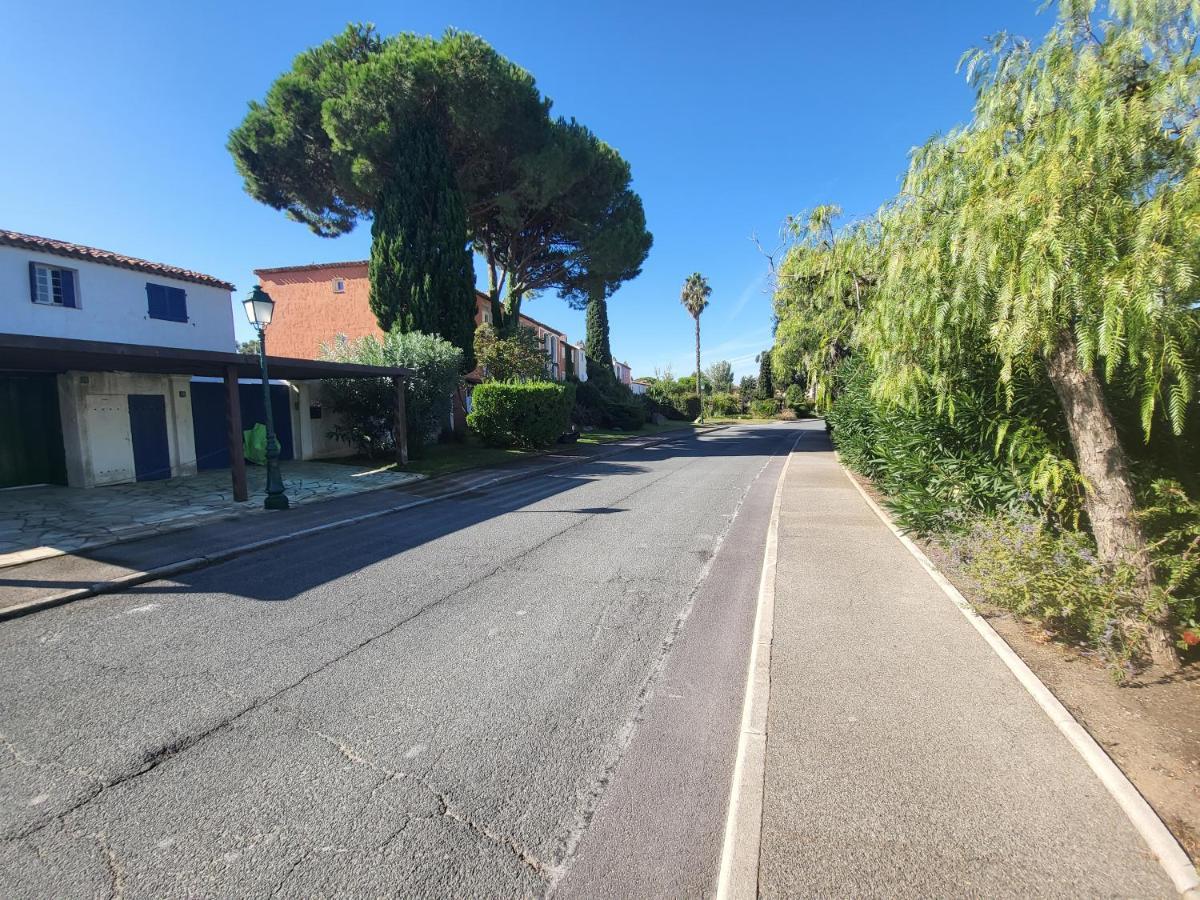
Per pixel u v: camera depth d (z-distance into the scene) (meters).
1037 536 4.46
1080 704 3.46
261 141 22.03
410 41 20.78
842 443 16.27
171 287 17.58
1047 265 3.58
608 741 3.43
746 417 66.31
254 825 2.73
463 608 5.73
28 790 3.00
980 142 4.71
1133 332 3.41
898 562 6.63
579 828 2.70
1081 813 2.58
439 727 3.59
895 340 5.41
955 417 6.68
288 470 15.80
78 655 4.68
